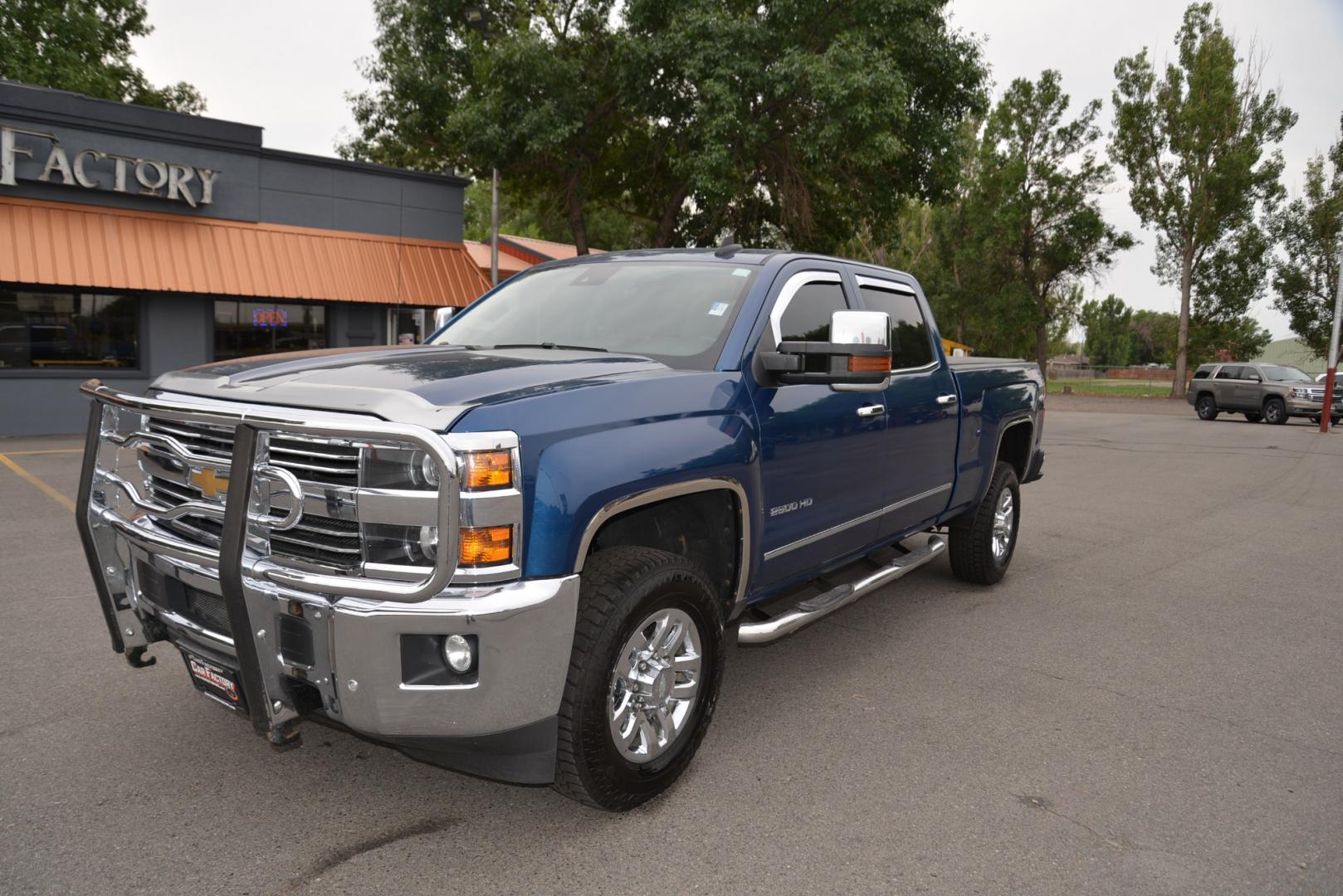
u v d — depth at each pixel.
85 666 4.36
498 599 2.52
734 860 2.83
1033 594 6.27
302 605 2.55
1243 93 41.16
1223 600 6.21
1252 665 4.86
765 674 4.57
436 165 25.73
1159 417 29.28
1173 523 9.28
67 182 14.22
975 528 6.05
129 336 15.37
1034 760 3.61
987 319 46.44
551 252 30.17
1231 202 41.16
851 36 17.27
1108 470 13.97
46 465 11.13
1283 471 14.18
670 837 2.96
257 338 16.66
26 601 5.41
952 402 5.33
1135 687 4.48
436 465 2.43
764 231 24.22
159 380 3.12
